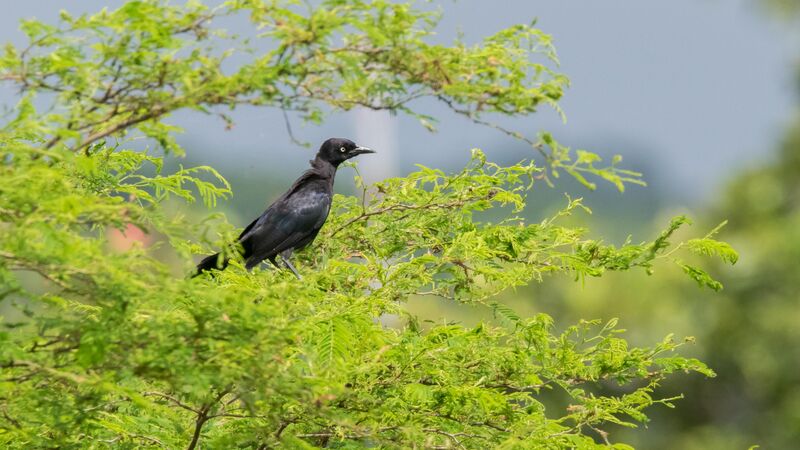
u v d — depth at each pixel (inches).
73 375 328.2
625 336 1349.7
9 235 308.5
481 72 341.4
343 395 373.7
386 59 335.9
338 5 326.0
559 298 1330.0
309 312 385.4
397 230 531.8
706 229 1515.7
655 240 478.6
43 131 316.8
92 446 416.8
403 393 426.3
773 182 1530.5
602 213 5113.2
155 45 324.8
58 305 340.2
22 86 326.3
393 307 424.2
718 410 1449.3
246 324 336.2
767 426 1423.5
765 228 1492.4
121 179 468.8
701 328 1418.6
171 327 334.0
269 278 412.8
